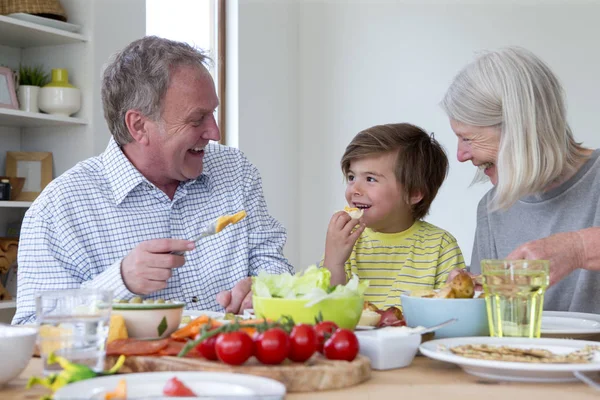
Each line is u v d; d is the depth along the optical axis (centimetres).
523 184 172
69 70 349
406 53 459
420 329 110
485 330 123
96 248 185
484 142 180
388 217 216
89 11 346
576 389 91
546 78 174
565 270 138
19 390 92
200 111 188
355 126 475
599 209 176
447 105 184
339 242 204
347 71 479
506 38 429
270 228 213
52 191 186
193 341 97
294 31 492
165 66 185
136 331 112
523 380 95
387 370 104
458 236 435
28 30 323
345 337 96
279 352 92
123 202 190
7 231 344
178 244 150
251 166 217
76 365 85
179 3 415
